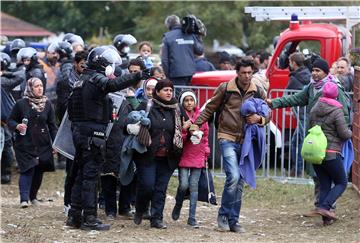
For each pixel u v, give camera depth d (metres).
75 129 19.88
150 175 20.28
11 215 22.17
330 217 21.56
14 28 68.06
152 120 20.12
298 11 32.22
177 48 30.02
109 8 73.94
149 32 63.25
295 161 27.28
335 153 21.19
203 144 20.83
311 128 21.38
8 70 27.62
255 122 20.05
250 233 20.66
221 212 20.61
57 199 26.19
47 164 23.88
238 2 57.91
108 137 21.06
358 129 25.00
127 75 19.20
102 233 19.84
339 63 27.12
